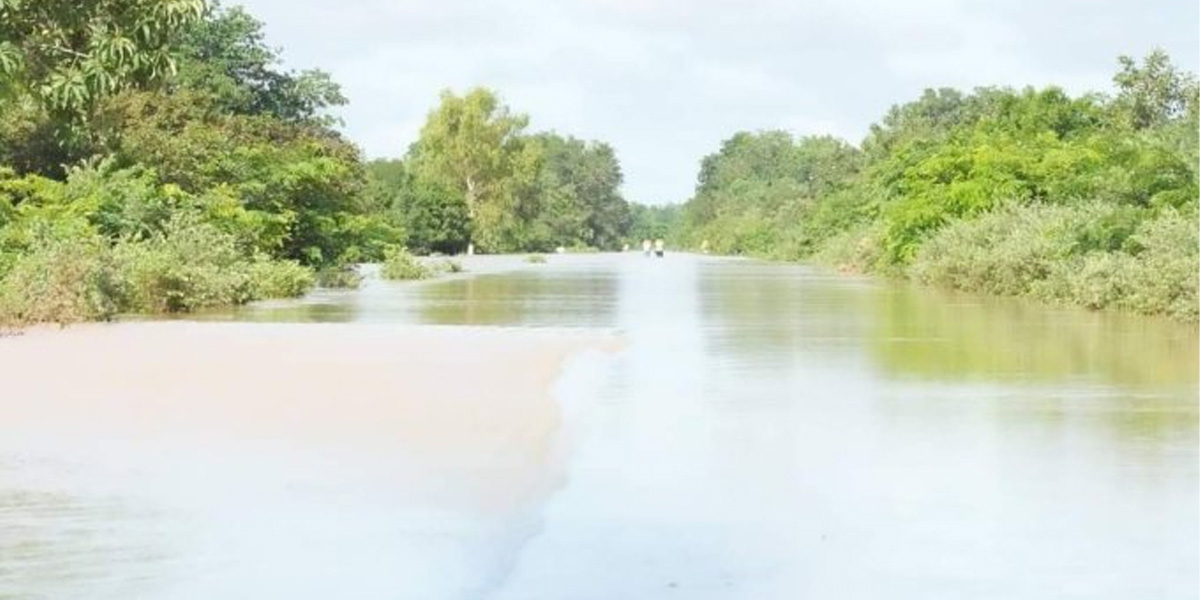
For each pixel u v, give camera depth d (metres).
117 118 34.47
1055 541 7.13
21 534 7.25
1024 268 32.34
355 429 10.48
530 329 20.64
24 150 32.19
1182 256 24.12
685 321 23.20
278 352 16.41
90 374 13.98
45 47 13.29
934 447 9.97
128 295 24.83
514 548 6.98
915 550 6.96
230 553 6.88
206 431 10.37
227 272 28.84
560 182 153.62
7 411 11.35
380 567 6.62
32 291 21.62
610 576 6.47
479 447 9.75
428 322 22.55
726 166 163.75
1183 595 6.17
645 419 11.30
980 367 15.38
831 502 8.06
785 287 38.72
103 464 9.10
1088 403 12.27
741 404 12.25
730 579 6.42
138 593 6.18
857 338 19.48
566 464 9.18
